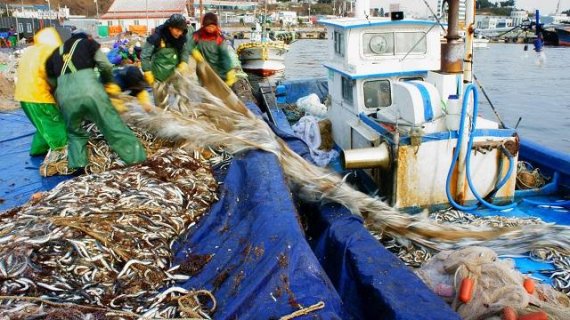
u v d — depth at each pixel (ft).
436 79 22.34
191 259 14.21
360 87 26.37
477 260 14.44
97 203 15.40
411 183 21.63
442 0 24.76
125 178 17.58
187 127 22.90
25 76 21.40
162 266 13.70
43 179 21.50
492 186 22.26
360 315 13.69
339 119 30.17
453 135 21.34
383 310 12.41
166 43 26.32
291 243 13.07
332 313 11.02
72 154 20.93
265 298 11.49
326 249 16.76
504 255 17.99
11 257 12.07
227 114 25.30
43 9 284.82
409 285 13.16
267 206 15.66
